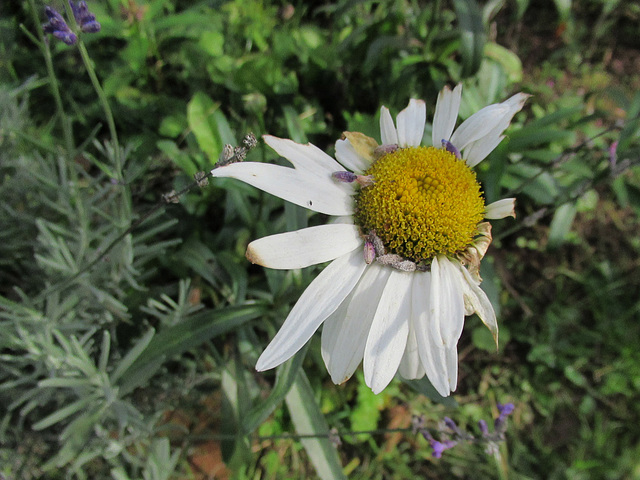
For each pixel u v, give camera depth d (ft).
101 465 0.43
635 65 0.79
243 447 0.39
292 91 0.57
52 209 0.43
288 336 0.28
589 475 0.57
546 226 0.66
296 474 0.51
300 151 0.31
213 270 0.47
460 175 0.31
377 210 0.30
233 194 0.48
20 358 0.34
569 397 0.61
